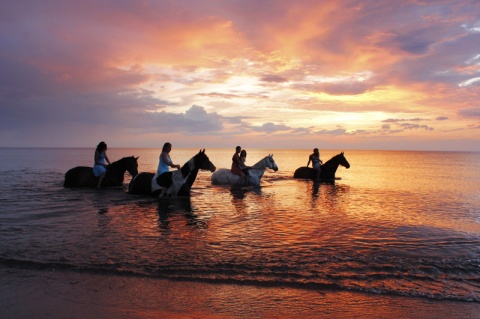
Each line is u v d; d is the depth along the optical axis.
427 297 4.32
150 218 8.87
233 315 3.86
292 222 8.54
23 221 8.39
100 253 5.96
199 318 3.78
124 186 14.89
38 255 5.82
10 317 3.80
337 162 20.00
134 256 5.82
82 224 8.13
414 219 8.99
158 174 12.40
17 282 4.74
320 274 5.06
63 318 3.78
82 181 14.61
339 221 8.68
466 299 4.27
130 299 4.24
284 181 18.92
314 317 3.82
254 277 4.93
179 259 5.68
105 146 14.82
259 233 7.44
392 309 4.02
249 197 12.67
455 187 17.12
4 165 36.75
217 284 4.71
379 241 6.86
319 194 13.73
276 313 3.91
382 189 15.70
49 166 34.81
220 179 16.55
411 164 53.75
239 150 16.84
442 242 6.79
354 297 4.33
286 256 5.87
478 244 6.67
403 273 5.12
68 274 5.03
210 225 8.16
